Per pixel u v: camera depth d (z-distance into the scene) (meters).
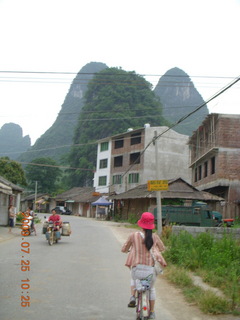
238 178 30.05
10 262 9.84
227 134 30.59
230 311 5.94
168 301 6.61
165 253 10.82
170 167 51.38
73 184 84.88
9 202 24.44
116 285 7.63
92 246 14.58
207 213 23.23
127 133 54.03
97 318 5.39
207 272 8.71
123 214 40.91
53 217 14.91
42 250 12.55
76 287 7.28
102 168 59.47
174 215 22.89
